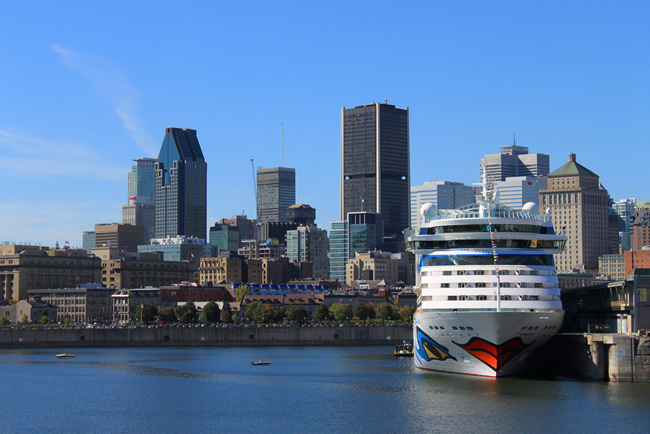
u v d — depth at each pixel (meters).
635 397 170.75
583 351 196.75
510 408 164.25
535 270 186.12
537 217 198.88
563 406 164.50
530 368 197.50
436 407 168.25
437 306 187.75
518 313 181.00
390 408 170.88
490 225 189.25
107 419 170.38
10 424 166.62
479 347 187.62
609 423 151.50
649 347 187.25
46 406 186.25
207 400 191.25
